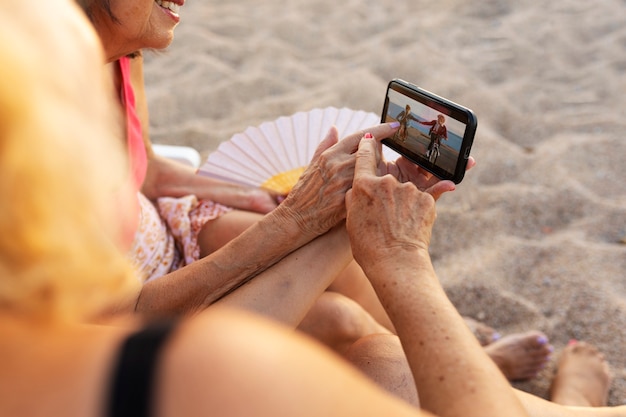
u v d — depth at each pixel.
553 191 2.54
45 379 0.59
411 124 1.32
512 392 0.88
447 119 1.25
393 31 3.91
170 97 3.26
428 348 0.95
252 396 0.60
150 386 0.58
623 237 2.30
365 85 3.31
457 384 0.89
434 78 3.38
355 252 1.19
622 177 2.62
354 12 4.17
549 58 3.55
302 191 1.31
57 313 0.62
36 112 0.58
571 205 2.47
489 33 3.85
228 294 1.30
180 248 1.67
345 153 1.31
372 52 3.67
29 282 0.59
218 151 1.78
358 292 1.68
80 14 0.71
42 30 0.65
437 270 2.22
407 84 1.32
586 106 3.12
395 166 1.38
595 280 2.11
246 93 3.30
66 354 0.61
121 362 0.59
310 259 1.31
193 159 2.15
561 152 2.78
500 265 2.20
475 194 2.56
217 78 3.42
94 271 0.63
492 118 3.07
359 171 1.24
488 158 2.74
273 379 0.62
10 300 0.60
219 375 0.60
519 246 2.27
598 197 2.52
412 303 1.03
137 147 1.58
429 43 3.75
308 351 0.67
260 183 1.73
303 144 1.73
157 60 3.60
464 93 3.24
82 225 0.61
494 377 0.89
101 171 0.63
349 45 3.81
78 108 0.64
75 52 0.67
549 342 1.94
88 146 0.62
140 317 1.28
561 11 4.04
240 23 4.03
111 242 0.67
